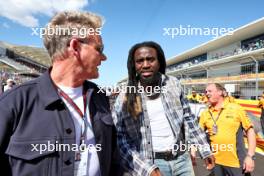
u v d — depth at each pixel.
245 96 25.84
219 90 3.68
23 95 1.28
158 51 2.50
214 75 35.81
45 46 1.44
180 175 2.48
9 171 1.27
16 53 45.91
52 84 1.35
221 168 3.63
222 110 3.62
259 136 9.81
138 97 2.44
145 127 2.41
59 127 1.29
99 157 1.45
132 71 2.53
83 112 1.42
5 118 1.22
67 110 1.34
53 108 1.31
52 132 1.27
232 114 3.56
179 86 2.61
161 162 2.43
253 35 36.56
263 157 8.39
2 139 1.21
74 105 1.39
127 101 2.40
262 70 26.75
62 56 1.39
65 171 1.28
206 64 36.66
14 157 1.21
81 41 1.40
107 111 1.56
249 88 26.22
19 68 38.50
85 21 1.42
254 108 12.08
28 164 1.22
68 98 1.39
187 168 2.52
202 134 2.62
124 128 2.39
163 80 2.54
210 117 3.70
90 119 1.44
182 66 57.16
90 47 1.42
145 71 2.45
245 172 3.50
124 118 2.39
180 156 2.51
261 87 24.70
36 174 1.23
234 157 3.54
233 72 31.22
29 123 1.26
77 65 1.41
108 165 1.53
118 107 2.43
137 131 2.38
